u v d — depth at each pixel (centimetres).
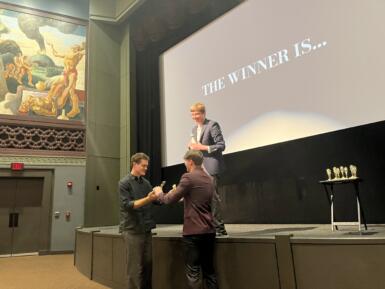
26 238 873
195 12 798
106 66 1011
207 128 403
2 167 848
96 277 540
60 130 930
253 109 654
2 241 852
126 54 1017
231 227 571
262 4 661
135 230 363
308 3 581
